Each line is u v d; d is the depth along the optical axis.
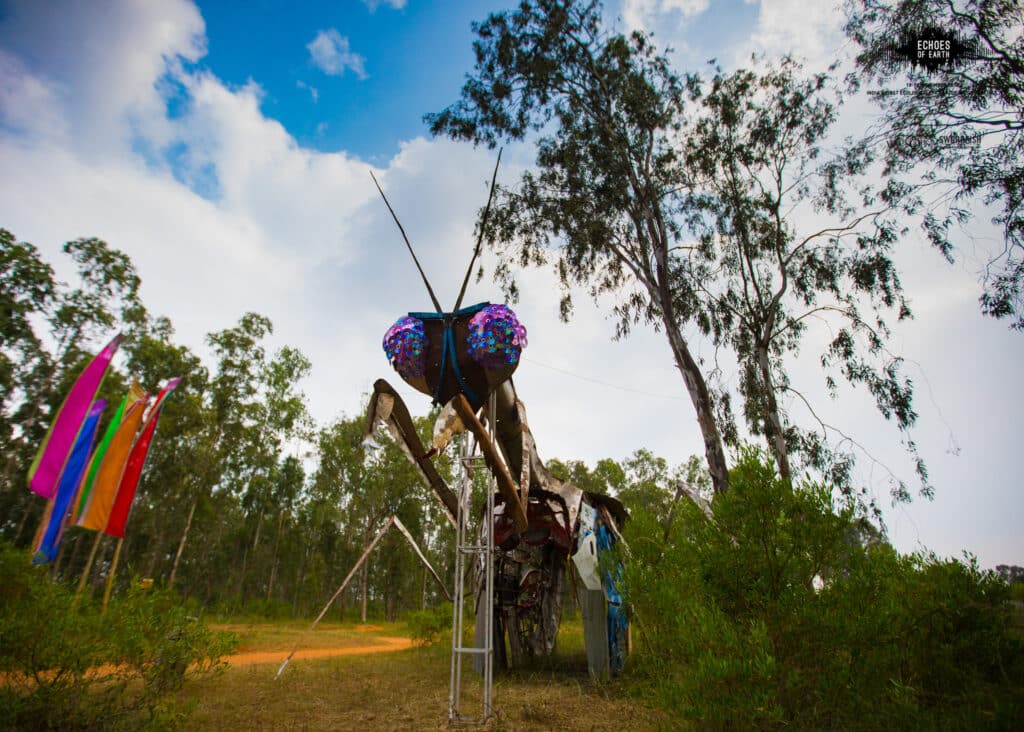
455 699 5.88
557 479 9.11
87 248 26.39
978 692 3.88
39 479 13.12
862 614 4.25
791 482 4.76
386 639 24.19
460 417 4.91
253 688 7.84
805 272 17.14
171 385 15.29
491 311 4.74
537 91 18.48
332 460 39.19
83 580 14.50
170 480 30.22
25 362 26.03
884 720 3.85
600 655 8.15
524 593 9.27
